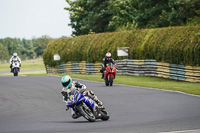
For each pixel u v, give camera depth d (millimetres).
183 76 90250
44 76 115188
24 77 111562
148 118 37719
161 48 101188
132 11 189250
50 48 162500
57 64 157375
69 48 149625
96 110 35750
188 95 59219
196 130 29812
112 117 39500
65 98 36125
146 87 74938
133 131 30328
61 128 33125
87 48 135875
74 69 144000
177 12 142375
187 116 38188
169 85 78250
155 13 160875
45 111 46750
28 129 33188
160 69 101250
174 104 48719
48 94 65812
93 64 130875
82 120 38250
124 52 111000
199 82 84938
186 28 95688
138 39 114062
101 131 30797
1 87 80875
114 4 192000
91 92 36156
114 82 88750
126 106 48469
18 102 56781
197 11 135375
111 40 126750
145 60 107312
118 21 185625
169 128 31188
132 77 106438
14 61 122688
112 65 78625
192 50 86750
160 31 106625
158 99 54656
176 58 93562
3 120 40156
